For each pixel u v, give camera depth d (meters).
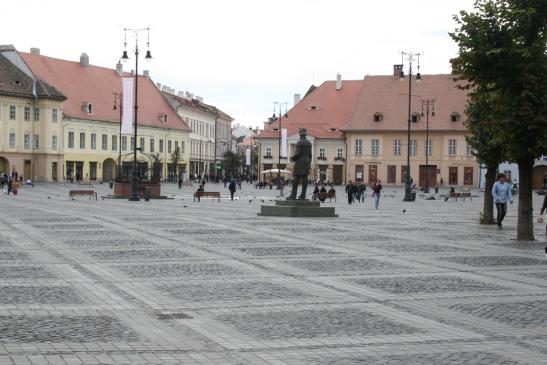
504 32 22.28
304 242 22.91
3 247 20.28
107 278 15.06
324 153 122.06
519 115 22.11
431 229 29.19
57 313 11.54
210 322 11.12
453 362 9.13
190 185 100.75
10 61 103.75
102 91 115.06
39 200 50.69
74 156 106.19
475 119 30.47
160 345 9.70
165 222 30.59
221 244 21.86
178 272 16.03
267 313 11.84
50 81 105.44
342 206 50.66
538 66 22.09
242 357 9.21
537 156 23.31
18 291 13.38
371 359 9.22
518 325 11.22
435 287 14.58
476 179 111.62
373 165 116.50
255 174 157.50
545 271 17.00
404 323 11.24
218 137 158.75
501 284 15.05
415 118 114.50
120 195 57.75
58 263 17.14
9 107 97.62
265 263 17.72
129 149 117.19
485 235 26.55
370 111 117.06
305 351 9.55
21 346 9.47
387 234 26.45
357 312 12.02
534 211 46.06
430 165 113.94
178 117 129.75
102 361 8.90
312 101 126.81
